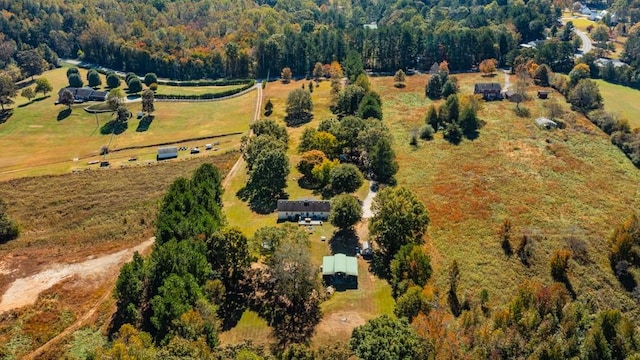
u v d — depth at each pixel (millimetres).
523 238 94250
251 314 76438
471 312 75562
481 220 102562
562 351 68562
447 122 149750
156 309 66625
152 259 76812
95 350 64375
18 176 126750
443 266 88625
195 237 79938
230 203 111688
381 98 176500
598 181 119438
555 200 110500
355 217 93438
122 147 149000
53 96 194625
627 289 86312
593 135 144250
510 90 175750
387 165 117875
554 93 176875
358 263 88688
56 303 80625
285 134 139375
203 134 155375
